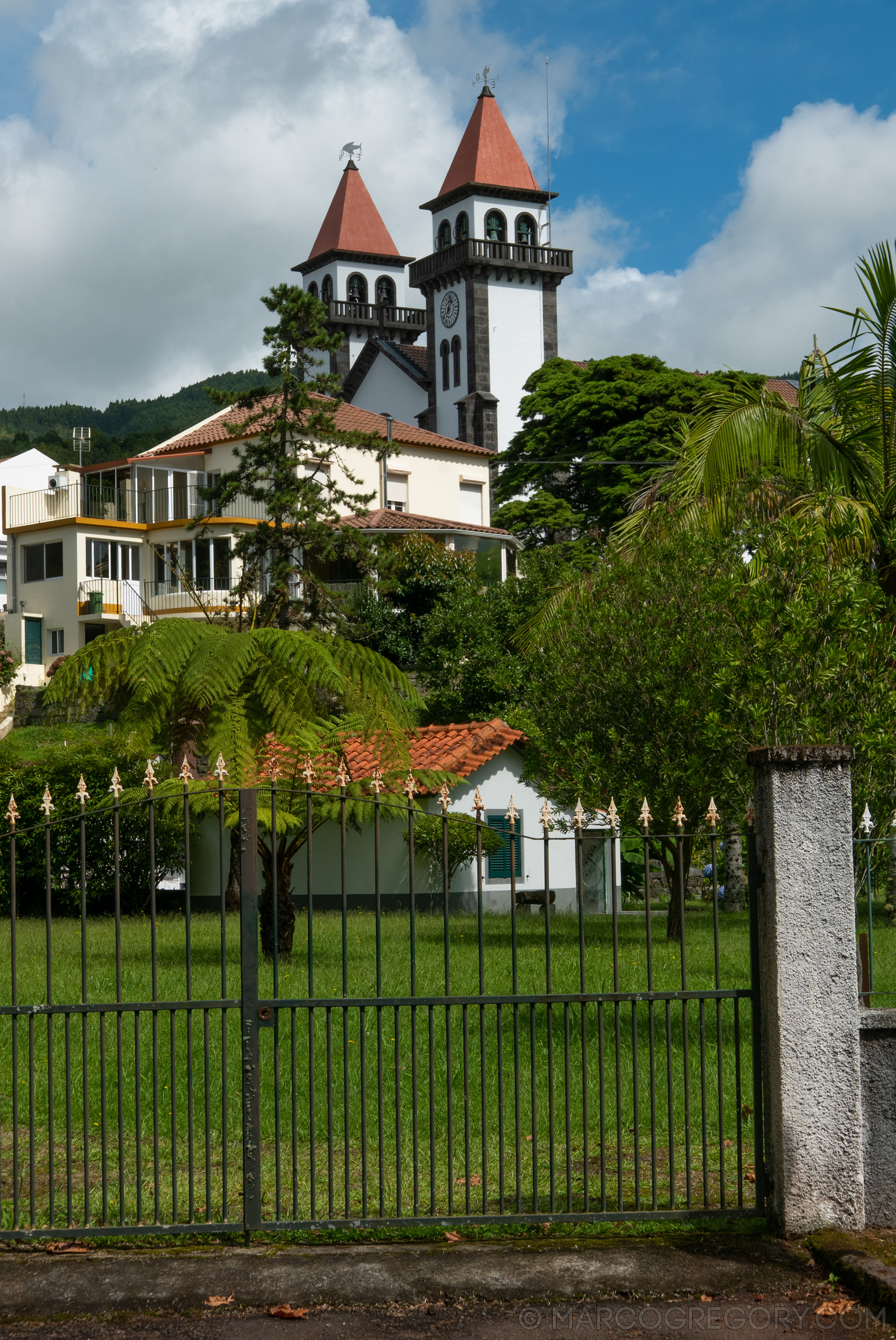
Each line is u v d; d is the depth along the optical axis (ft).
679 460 54.39
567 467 173.58
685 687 51.01
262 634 51.98
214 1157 24.18
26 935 63.46
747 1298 18.01
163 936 60.23
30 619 162.09
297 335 113.19
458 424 267.39
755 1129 20.88
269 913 49.29
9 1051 32.35
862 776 30.58
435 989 38.99
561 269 271.69
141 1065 30.45
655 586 53.72
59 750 85.20
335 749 52.54
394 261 311.88
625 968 44.73
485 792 81.25
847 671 30.83
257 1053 20.16
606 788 53.26
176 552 156.66
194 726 56.59
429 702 106.73
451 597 115.85
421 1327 17.11
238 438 157.07
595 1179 22.98
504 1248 19.71
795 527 32.50
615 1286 18.33
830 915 20.43
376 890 20.48
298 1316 17.38
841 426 48.93
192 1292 18.11
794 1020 20.24
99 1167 23.86
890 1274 17.88
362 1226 19.90
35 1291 18.13
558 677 55.31
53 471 240.32
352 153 320.91
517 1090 20.53
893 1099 20.66
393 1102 27.04
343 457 168.55
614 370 170.50
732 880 81.10
